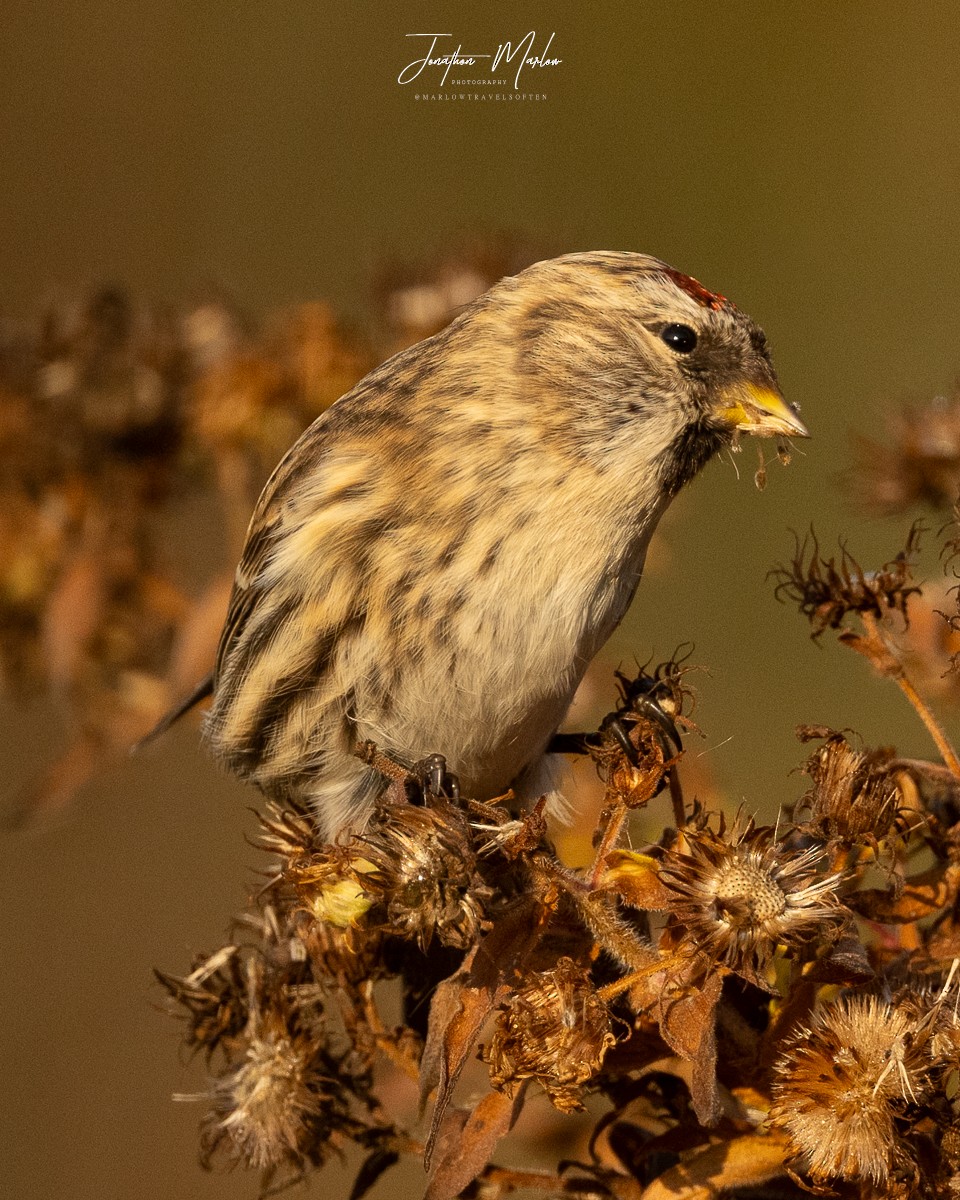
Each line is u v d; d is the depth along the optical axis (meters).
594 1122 6.56
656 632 14.09
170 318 8.88
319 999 5.68
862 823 4.80
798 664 13.74
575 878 4.86
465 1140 4.82
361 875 4.75
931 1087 4.54
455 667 6.42
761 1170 4.78
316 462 6.84
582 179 15.69
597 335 6.66
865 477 7.39
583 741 6.95
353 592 6.50
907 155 15.99
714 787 7.16
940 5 16.19
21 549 8.59
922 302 15.60
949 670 5.40
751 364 6.78
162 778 13.97
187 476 8.98
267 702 6.78
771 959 4.68
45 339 8.70
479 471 6.45
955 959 4.73
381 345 9.16
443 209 15.59
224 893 13.68
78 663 8.48
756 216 15.96
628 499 6.54
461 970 4.77
